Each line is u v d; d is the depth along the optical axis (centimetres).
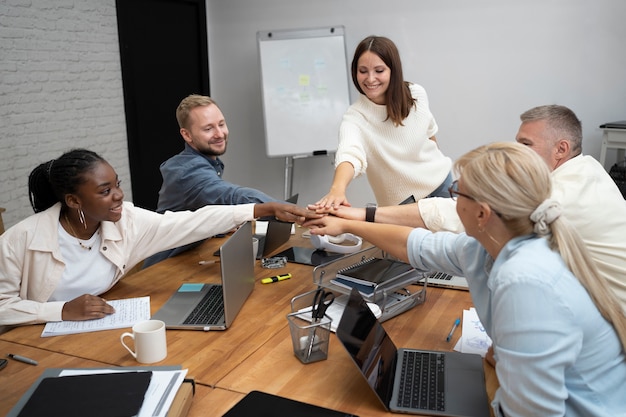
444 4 439
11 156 356
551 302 103
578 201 158
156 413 111
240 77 513
